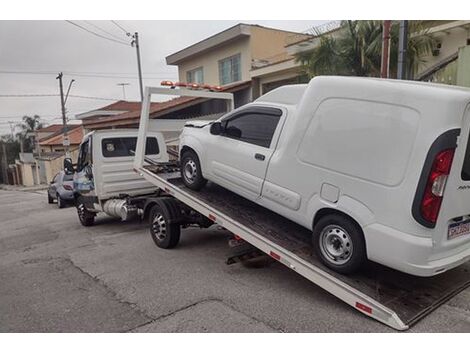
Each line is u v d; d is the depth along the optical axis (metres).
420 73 10.67
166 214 6.51
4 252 7.64
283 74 16.44
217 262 5.86
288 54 15.56
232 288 4.80
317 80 4.37
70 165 9.55
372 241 3.84
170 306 4.38
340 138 4.08
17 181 41.56
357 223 4.00
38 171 36.69
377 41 9.44
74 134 41.47
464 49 8.34
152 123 7.41
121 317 4.19
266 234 4.89
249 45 18.05
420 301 3.98
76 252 7.04
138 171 7.08
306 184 4.43
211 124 5.95
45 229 9.96
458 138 3.53
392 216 3.69
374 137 3.81
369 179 3.84
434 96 3.49
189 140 6.16
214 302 4.42
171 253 6.43
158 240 6.77
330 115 4.18
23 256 7.13
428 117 3.50
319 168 4.28
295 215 4.63
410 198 3.57
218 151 5.65
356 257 4.04
